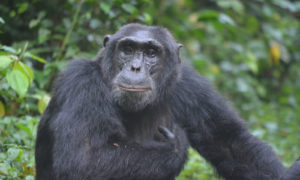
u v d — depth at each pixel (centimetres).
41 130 1379
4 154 1417
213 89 1523
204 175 1733
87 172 1202
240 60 3048
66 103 1270
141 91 1291
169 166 1233
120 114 1357
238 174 1395
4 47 1420
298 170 1186
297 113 2939
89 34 2038
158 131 1433
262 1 3197
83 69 1331
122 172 1209
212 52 3225
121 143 1245
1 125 1543
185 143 1389
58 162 1212
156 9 2562
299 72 3588
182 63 1552
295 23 3428
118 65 1341
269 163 1364
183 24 2909
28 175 1415
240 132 1438
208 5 3216
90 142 1231
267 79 3494
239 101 2989
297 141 2392
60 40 2022
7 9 1958
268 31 3203
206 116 1468
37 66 1991
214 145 1465
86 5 2002
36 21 1902
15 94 1689
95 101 1284
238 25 3234
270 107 2964
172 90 1452
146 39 1334
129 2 2067
